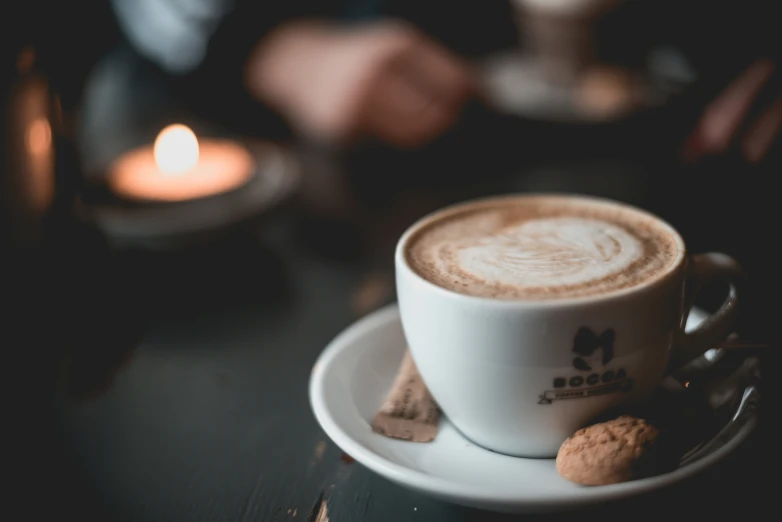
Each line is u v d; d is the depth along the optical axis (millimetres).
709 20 759
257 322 522
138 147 688
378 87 767
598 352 365
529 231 420
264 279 572
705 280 394
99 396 467
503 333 364
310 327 512
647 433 354
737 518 366
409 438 397
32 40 546
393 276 559
